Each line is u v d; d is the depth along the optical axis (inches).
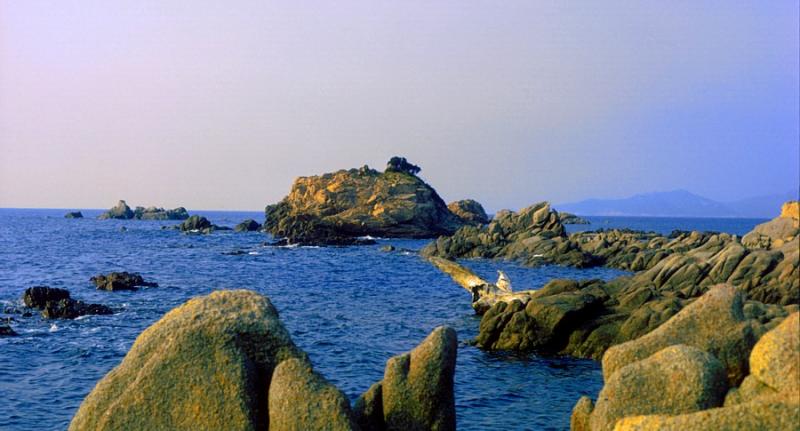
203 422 502.9
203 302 561.3
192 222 7160.4
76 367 1208.2
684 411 447.8
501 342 1382.9
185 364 518.0
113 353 1316.4
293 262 3641.7
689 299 1504.7
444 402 542.3
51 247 4633.4
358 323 1697.8
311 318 1769.2
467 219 6963.6
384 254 4232.3
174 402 509.7
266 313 552.1
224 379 510.9
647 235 4621.1
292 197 6717.5
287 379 501.0
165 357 521.7
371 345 1418.6
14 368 1191.6
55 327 1565.0
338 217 5979.3
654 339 523.2
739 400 446.9
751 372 458.3
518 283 2753.4
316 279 2797.7
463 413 965.2
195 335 527.8
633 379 466.9
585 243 3882.9
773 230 2770.7
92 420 514.6
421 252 4121.6
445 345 546.3
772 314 1078.4
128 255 4013.3
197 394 509.0
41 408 973.8
